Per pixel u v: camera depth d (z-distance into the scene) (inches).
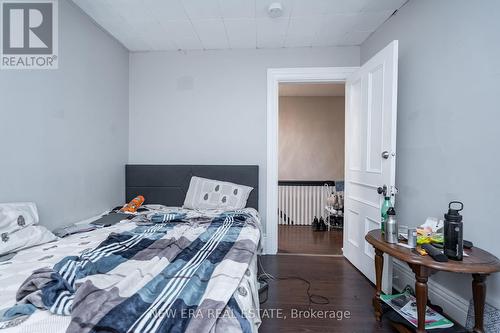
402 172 77.9
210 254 48.6
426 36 67.8
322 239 133.0
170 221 75.9
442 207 62.5
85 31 81.7
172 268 41.5
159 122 110.9
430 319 53.7
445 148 61.6
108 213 89.0
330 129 175.3
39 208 65.3
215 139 110.0
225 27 90.4
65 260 42.3
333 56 105.7
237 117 109.0
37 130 64.9
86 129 83.0
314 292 76.4
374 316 64.2
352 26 89.8
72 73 76.3
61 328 26.9
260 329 59.1
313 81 108.7
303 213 165.5
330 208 155.3
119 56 102.5
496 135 49.6
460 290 58.4
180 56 109.6
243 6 77.6
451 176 59.9
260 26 89.6
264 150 108.7
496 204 49.7
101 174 91.4
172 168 108.0
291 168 175.5
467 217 55.7
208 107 109.7
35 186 64.2
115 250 51.2
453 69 59.3
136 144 111.7
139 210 94.8
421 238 54.8
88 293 31.4
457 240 46.1
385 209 66.9
